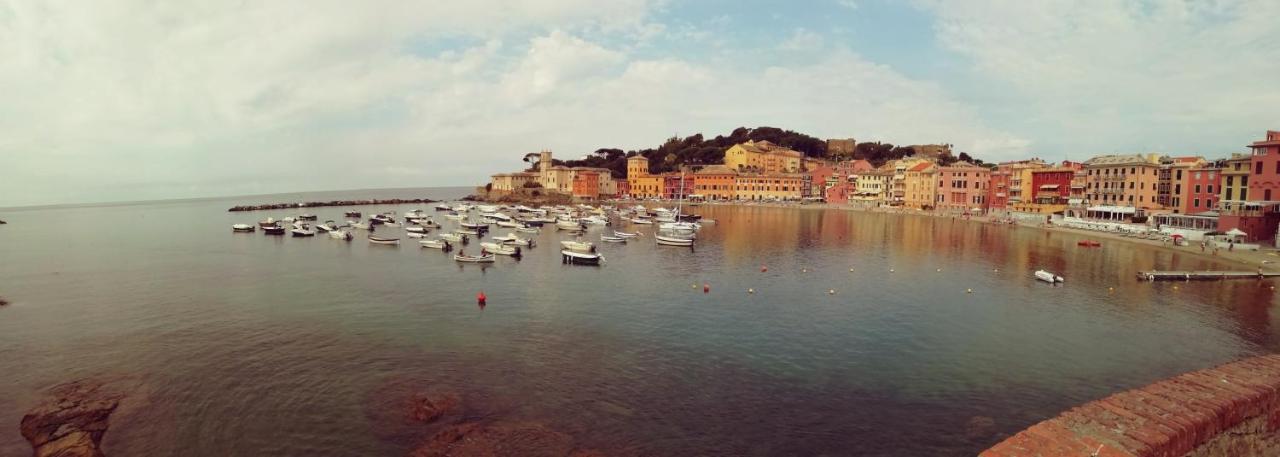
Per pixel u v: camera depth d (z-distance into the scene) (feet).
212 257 332.39
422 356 150.82
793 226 524.11
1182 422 44.60
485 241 404.98
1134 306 209.15
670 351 156.56
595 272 278.87
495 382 133.39
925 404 123.95
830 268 292.40
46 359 148.77
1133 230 410.11
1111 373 142.31
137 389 129.49
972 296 226.79
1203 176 460.14
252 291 231.50
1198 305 210.18
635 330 176.24
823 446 106.42
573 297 221.87
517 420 114.21
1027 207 591.37
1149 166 481.87
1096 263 304.30
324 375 137.28
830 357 152.76
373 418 114.93
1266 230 352.08
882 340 167.84
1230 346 163.32
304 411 118.21
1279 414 51.65
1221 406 46.88
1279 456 52.26
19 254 352.49
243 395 125.90
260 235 454.40
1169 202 488.02
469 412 117.70
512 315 193.16
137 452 102.89
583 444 105.29
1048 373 142.10
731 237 435.12
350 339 165.27
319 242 403.54
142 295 224.33
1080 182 546.67
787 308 205.98
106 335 169.37
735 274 274.36
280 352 153.69
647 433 110.01
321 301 213.25
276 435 108.68
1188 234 375.25
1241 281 252.21
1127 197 492.95
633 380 135.44
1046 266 296.10
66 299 217.56
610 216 626.23
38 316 191.83
